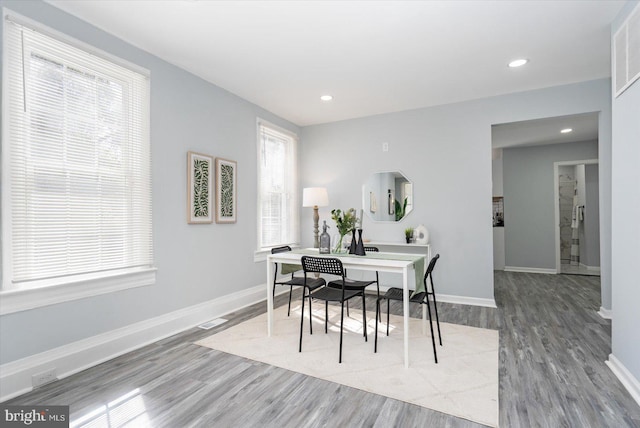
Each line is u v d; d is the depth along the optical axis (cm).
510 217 661
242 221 390
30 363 202
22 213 202
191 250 320
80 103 233
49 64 216
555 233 623
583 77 338
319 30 248
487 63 305
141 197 274
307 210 508
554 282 536
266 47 274
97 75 244
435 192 423
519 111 378
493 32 252
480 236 399
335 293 266
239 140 387
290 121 489
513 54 288
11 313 194
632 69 199
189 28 245
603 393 196
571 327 314
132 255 266
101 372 224
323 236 312
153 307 282
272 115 450
